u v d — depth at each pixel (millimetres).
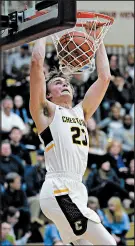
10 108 11273
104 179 10977
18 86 11617
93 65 5375
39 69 4773
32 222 10234
